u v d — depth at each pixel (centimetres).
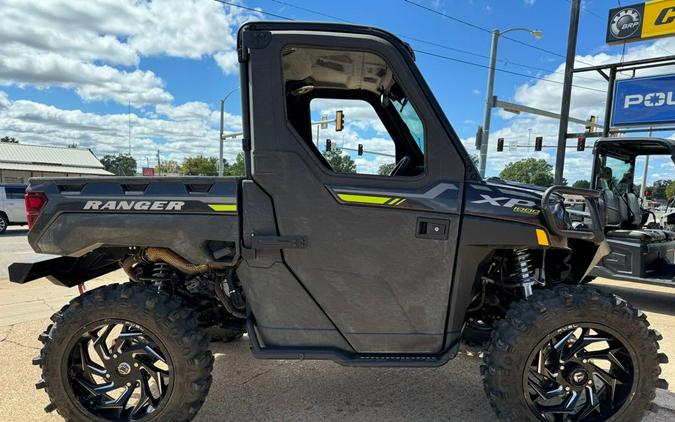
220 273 269
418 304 230
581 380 234
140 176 232
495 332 232
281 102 223
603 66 1031
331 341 234
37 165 5081
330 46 225
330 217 225
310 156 225
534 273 271
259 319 233
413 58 239
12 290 570
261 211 227
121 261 274
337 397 286
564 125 1103
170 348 226
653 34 1013
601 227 231
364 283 229
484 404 279
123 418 234
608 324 224
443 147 228
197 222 229
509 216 224
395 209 225
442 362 228
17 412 262
